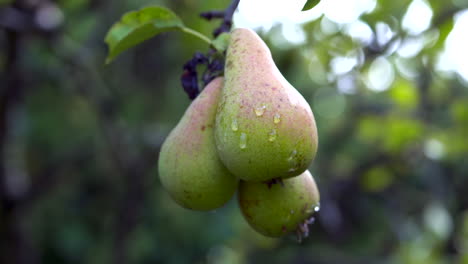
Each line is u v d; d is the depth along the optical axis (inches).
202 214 221.1
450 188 234.2
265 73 54.3
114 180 228.4
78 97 208.7
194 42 155.8
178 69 206.4
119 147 176.7
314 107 250.5
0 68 172.9
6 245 171.9
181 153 59.0
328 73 147.9
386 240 272.2
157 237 219.9
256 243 270.7
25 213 187.9
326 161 231.8
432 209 211.2
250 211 60.4
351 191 244.5
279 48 157.0
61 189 234.2
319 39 138.2
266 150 51.3
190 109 61.1
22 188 186.7
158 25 66.8
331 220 199.3
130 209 173.5
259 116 51.4
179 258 224.5
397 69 164.1
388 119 166.6
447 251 235.8
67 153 220.5
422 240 212.7
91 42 188.9
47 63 179.2
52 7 150.3
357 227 278.2
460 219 241.3
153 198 216.2
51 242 228.2
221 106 54.4
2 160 166.6
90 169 227.6
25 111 204.8
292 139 51.5
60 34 157.2
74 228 232.8
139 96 204.1
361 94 192.4
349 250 288.7
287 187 59.6
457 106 160.1
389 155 190.5
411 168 196.2
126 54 199.8
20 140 208.7
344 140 233.5
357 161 220.2
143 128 184.5
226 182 59.2
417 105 168.2
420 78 169.5
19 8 141.9
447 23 120.1
